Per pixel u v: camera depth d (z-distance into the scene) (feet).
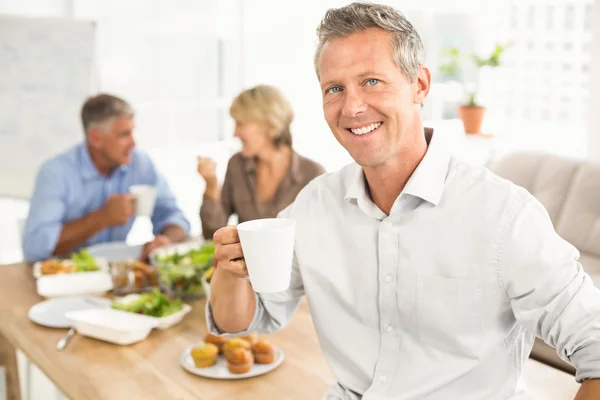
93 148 8.64
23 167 13.00
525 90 13.97
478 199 3.68
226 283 4.08
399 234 3.84
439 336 3.82
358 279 4.02
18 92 12.86
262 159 8.19
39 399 7.88
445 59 14.80
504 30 14.17
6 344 6.89
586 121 12.63
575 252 3.46
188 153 15.14
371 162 3.63
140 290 6.73
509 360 3.82
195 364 4.97
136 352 5.29
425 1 14.56
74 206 8.66
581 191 8.61
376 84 3.49
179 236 8.84
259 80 15.31
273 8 15.07
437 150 3.82
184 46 14.66
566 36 13.09
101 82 13.94
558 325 3.30
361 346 4.07
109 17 13.85
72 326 5.72
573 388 4.74
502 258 3.53
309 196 4.29
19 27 12.82
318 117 15.65
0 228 13.34
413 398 3.86
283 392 4.58
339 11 3.57
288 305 4.41
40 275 6.98
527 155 9.31
